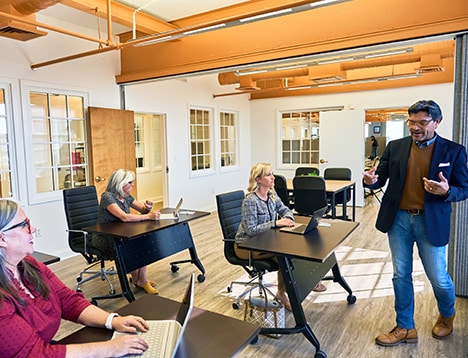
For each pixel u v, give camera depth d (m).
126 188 3.44
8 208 1.19
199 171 7.29
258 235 2.55
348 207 7.66
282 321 2.59
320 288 3.35
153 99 6.07
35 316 1.20
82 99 4.93
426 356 2.32
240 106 8.52
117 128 5.22
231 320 1.37
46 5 2.87
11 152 4.14
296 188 5.30
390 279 3.61
